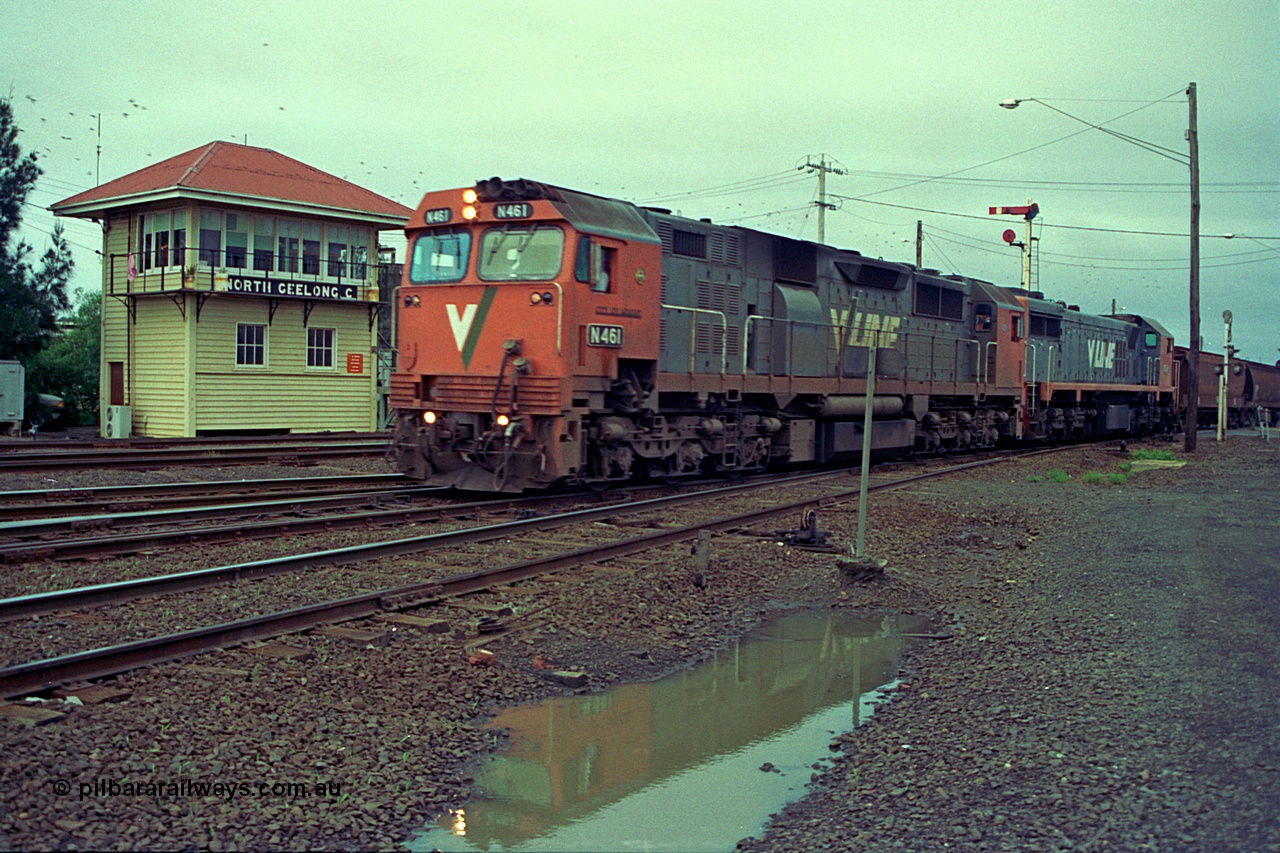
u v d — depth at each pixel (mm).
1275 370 63562
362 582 9383
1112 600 9562
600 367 14211
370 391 32719
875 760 5922
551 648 8031
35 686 6066
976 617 9430
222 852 4551
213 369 28891
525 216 13992
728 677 7812
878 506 15383
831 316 20594
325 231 31219
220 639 7176
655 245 15320
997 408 28547
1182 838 4555
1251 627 8406
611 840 5086
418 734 6133
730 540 12484
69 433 31297
